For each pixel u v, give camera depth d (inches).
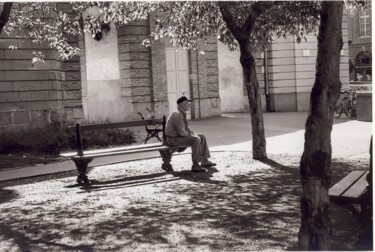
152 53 906.1
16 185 396.8
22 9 546.0
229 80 1069.1
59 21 582.2
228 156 482.6
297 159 446.6
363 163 405.4
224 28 521.0
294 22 494.9
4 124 674.8
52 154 568.1
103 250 217.2
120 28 900.0
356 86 1060.5
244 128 751.1
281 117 914.1
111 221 265.4
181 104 416.8
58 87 721.6
